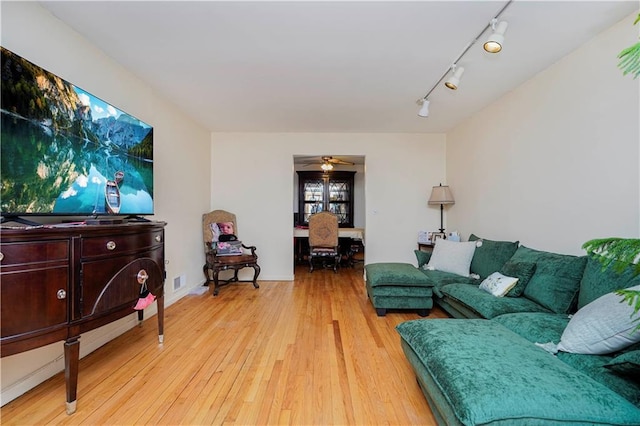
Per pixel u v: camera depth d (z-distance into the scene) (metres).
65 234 1.54
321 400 1.73
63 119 1.78
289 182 4.89
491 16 1.97
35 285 1.43
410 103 3.55
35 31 1.85
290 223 4.90
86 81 2.26
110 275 1.78
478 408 1.08
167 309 3.37
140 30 2.13
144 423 1.54
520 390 1.13
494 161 3.51
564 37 2.21
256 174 4.89
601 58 2.16
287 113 3.92
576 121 2.38
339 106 3.67
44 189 1.66
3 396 1.66
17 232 1.36
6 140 1.46
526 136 2.96
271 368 2.08
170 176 3.54
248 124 4.43
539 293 2.21
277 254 4.90
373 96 3.35
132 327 2.79
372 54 2.46
